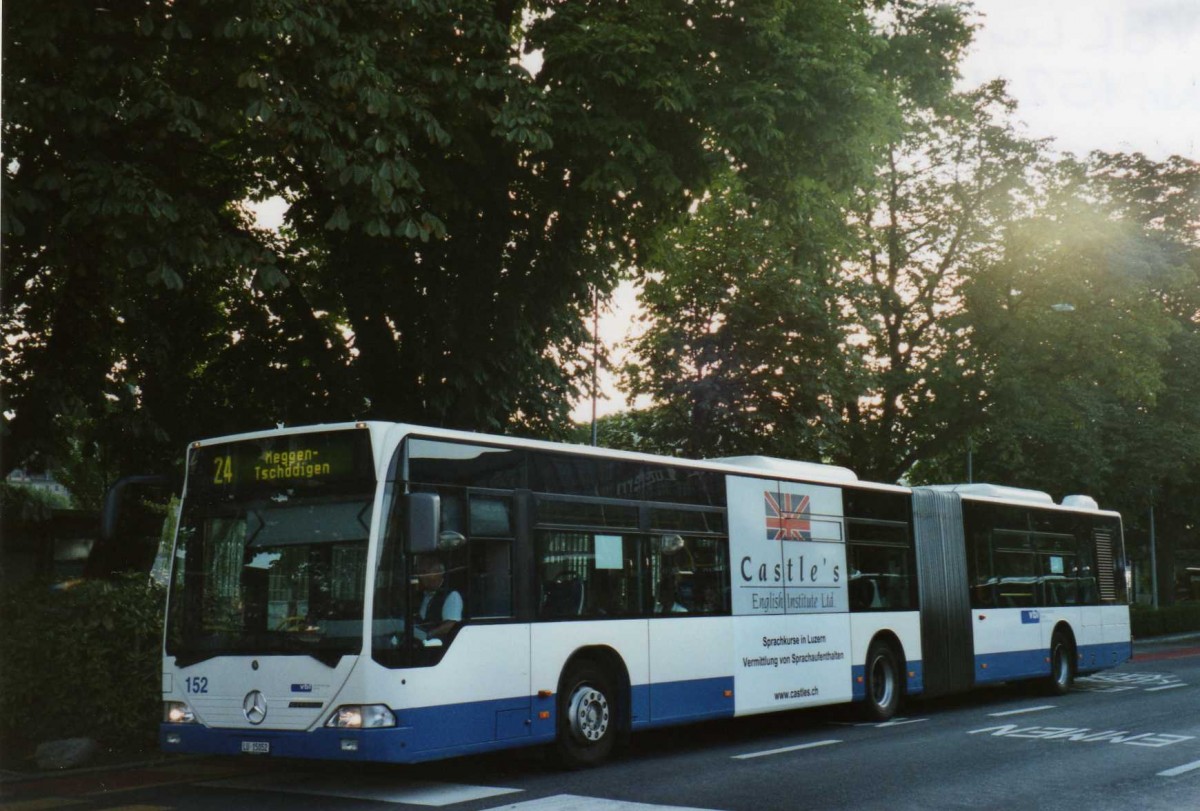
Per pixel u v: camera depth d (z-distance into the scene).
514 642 10.74
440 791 10.12
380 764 11.88
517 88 15.07
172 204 13.20
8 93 12.57
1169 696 19.55
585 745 11.46
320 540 10.00
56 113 12.92
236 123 14.00
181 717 10.30
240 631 10.16
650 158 16.36
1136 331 33.47
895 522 17.00
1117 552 23.00
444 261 18.17
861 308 27.75
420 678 9.80
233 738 9.98
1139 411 43.50
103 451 18.67
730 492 13.95
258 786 10.64
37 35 12.67
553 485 11.52
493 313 18.42
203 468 10.72
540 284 18.78
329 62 13.68
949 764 11.57
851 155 17.02
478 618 10.45
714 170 17.06
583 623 11.54
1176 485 49.19
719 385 24.64
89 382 16.16
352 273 18.47
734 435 24.98
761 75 16.47
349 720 9.50
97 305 15.87
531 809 9.10
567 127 15.67
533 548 11.13
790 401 25.36
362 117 14.02
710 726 15.61
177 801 9.85
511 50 16.22
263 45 13.62
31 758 12.41
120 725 12.94
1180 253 37.50
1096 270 33.72
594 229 18.36
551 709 11.05
